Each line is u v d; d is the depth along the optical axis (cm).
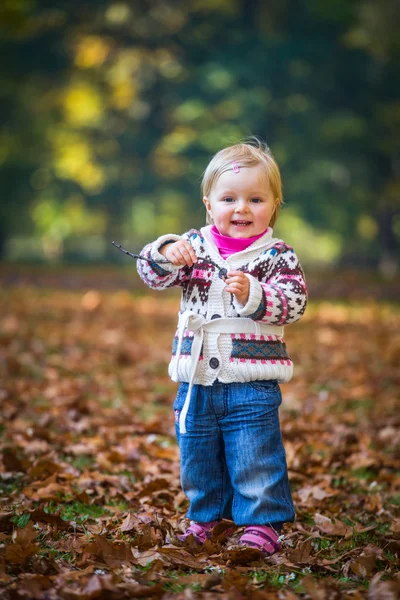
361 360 1182
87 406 786
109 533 430
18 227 5412
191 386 401
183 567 378
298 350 1294
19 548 369
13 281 3025
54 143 4741
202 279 414
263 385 408
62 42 4794
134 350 1209
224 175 420
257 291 392
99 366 1066
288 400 878
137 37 4847
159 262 410
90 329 1477
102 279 3259
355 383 996
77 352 1166
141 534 418
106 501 509
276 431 408
